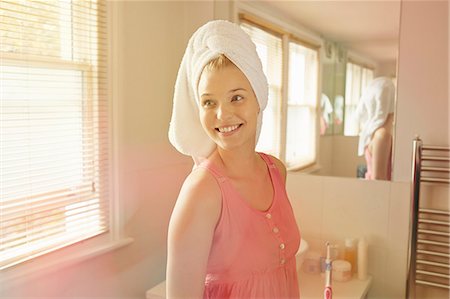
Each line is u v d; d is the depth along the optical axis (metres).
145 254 1.94
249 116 0.77
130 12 1.75
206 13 2.04
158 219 2.01
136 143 1.84
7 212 1.33
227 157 0.85
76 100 1.56
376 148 1.78
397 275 1.78
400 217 1.76
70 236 1.56
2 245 1.33
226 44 0.77
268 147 2.02
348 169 1.85
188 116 0.88
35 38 1.39
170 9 1.99
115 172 1.74
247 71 0.77
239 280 0.81
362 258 1.76
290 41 1.91
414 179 1.63
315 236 1.94
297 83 1.92
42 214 1.45
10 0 1.31
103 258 1.71
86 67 1.59
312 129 1.91
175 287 0.78
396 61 1.71
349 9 1.78
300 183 1.96
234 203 0.80
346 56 1.80
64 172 1.52
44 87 1.44
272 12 1.93
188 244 0.76
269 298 0.82
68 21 1.50
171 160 2.07
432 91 1.65
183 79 0.88
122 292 1.82
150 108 1.91
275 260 0.83
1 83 1.31
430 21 1.64
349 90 1.81
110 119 1.71
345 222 1.88
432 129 1.67
